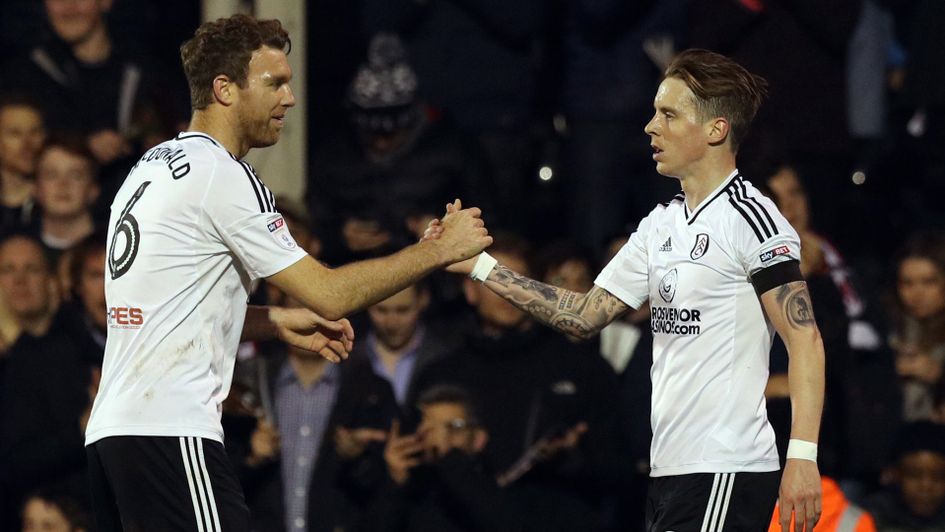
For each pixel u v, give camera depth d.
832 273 26.72
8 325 26.55
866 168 30.62
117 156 28.97
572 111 29.98
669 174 17.08
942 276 26.33
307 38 32.22
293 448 24.11
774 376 20.50
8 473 24.56
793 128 29.84
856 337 25.95
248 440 23.39
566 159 30.62
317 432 24.19
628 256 17.81
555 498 23.47
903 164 30.70
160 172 16.92
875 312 26.92
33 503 24.06
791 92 29.77
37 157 28.03
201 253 16.80
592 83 29.73
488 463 23.56
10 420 24.77
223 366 17.19
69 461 24.47
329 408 24.28
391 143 29.23
